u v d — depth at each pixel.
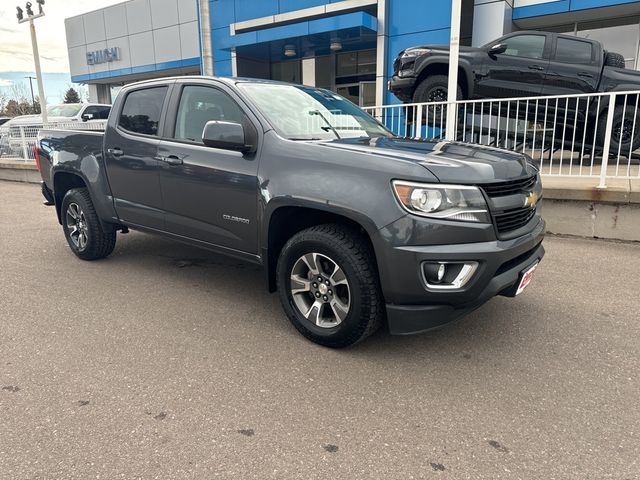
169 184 4.12
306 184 3.17
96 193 4.84
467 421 2.55
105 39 23.30
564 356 3.23
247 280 4.74
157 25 21.19
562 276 4.72
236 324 3.73
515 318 3.82
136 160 4.38
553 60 7.82
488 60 8.14
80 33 24.28
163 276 4.85
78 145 5.04
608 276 4.71
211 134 3.39
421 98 8.74
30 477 2.13
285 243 3.51
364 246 3.08
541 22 12.66
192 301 4.19
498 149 3.69
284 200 3.26
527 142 7.76
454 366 3.11
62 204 5.37
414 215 2.81
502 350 3.32
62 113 14.98
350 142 3.46
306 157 3.24
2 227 7.22
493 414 2.61
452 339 3.48
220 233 3.85
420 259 2.80
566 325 3.69
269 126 3.52
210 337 3.50
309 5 14.91
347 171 3.04
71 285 4.59
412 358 3.21
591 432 2.46
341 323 3.18
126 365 3.10
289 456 2.28
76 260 5.41
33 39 13.78
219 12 17.09
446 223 2.79
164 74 22.86
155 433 2.43
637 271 4.83
